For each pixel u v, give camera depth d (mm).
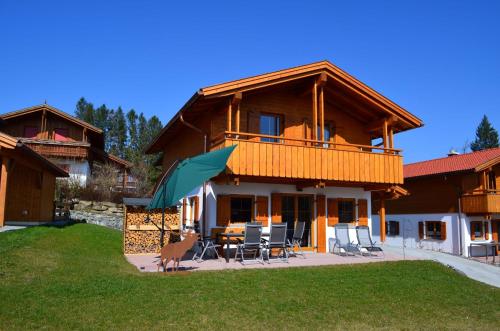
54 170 18766
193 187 10625
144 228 13703
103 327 6254
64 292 7402
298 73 14289
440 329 7484
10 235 11414
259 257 12961
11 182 17328
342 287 9367
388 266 11789
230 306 7633
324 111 16578
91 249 12219
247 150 12891
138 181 31328
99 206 23125
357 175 14523
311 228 15242
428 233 26641
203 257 12789
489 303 9578
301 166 13609
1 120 25359
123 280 8461
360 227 14297
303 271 10398
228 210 13758
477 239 24859
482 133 59781
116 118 67688
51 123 29984
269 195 14578
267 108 15234
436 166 27453
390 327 7340
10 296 6965
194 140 16406
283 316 7434
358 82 15383
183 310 7219
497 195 23203
